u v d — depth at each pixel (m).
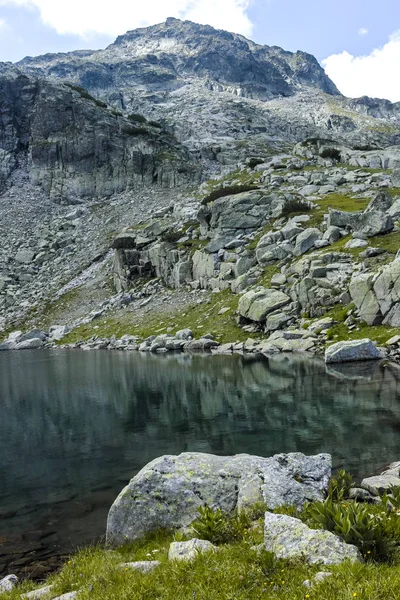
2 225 123.75
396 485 12.34
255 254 70.06
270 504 10.51
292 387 30.77
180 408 27.55
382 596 6.28
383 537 8.00
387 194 65.69
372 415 22.97
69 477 17.78
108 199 134.88
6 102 158.00
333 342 44.91
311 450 18.58
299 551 7.86
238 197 82.75
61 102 148.38
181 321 65.62
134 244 92.38
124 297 82.25
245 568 7.74
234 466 12.41
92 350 64.50
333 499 11.50
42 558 11.60
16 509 15.05
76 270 102.31
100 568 9.38
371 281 45.91
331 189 92.75
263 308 54.78
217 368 40.66
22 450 21.50
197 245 83.12
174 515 11.56
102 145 139.62
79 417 27.16
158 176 135.12
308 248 64.88
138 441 21.77
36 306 91.62
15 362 56.91
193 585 7.43
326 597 6.39
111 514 11.91
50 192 139.12
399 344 39.75
